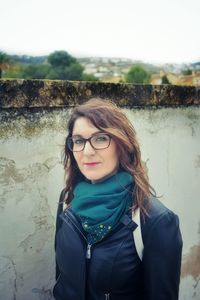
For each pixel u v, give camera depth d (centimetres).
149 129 198
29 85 144
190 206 231
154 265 108
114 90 175
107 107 115
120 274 110
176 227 110
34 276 163
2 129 142
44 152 156
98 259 111
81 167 119
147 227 108
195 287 245
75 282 117
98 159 114
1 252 150
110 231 112
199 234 241
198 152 232
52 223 166
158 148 204
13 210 150
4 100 136
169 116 208
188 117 220
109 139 113
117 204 113
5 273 153
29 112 149
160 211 110
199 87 221
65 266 120
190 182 229
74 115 118
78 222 119
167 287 110
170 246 107
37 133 153
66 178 149
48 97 150
